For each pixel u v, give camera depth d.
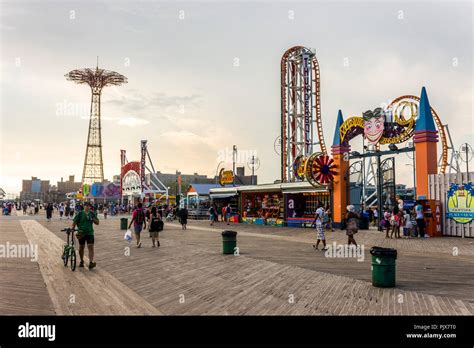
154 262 14.04
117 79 109.44
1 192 122.31
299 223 33.94
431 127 25.75
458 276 11.25
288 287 9.91
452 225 23.77
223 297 8.96
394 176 28.44
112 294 9.30
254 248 18.25
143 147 71.25
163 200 63.41
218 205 45.81
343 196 31.17
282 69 47.00
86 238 12.68
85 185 92.56
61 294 9.28
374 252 9.95
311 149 46.41
